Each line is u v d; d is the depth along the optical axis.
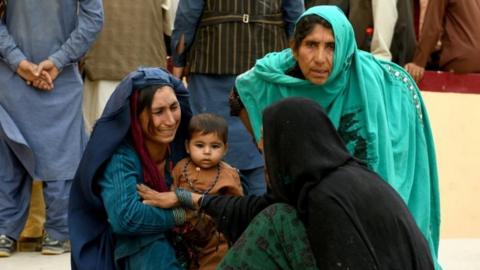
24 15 5.64
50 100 5.64
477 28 7.31
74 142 5.73
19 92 5.60
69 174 5.70
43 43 5.66
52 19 5.66
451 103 7.34
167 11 6.79
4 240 5.61
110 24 6.51
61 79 5.69
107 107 3.82
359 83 3.84
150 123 3.80
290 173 3.02
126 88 3.78
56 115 5.66
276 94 3.96
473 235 7.44
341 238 2.87
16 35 5.65
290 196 3.06
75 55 5.66
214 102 5.68
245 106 4.05
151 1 6.61
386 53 6.99
